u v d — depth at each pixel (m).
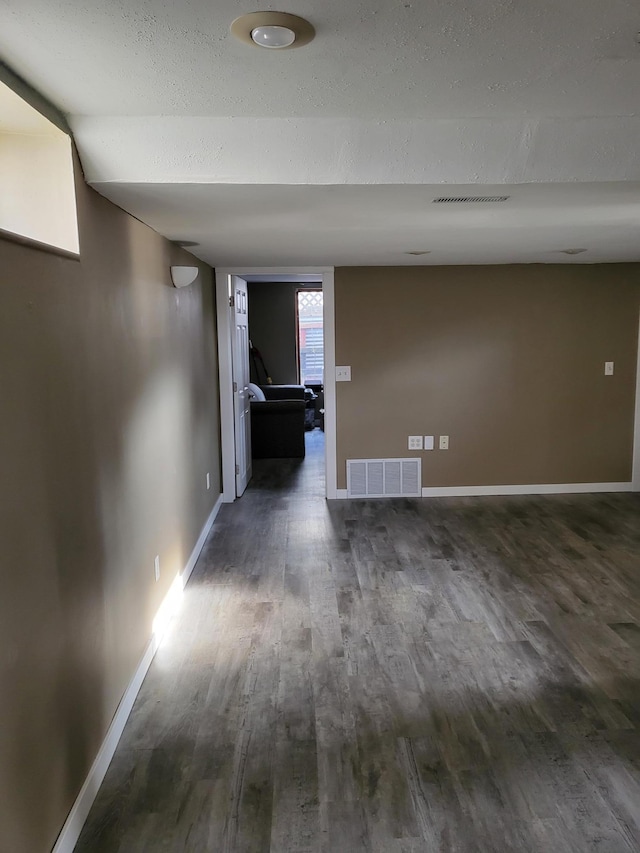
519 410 5.37
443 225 3.12
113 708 2.26
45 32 1.38
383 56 1.54
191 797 2.01
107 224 2.30
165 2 1.26
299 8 1.30
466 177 2.18
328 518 4.88
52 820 1.68
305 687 2.60
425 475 5.42
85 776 1.94
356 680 2.65
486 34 1.44
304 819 1.92
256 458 7.27
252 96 1.80
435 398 5.34
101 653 2.12
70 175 1.93
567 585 3.54
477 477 5.43
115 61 1.55
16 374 1.50
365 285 5.20
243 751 2.22
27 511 1.55
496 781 2.06
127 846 1.83
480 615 3.20
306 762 2.17
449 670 2.71
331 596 3.46
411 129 2.05
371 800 1.99
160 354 3.12
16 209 1.92
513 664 2.74
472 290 5.23
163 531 3.12
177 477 3.49
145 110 1.89
